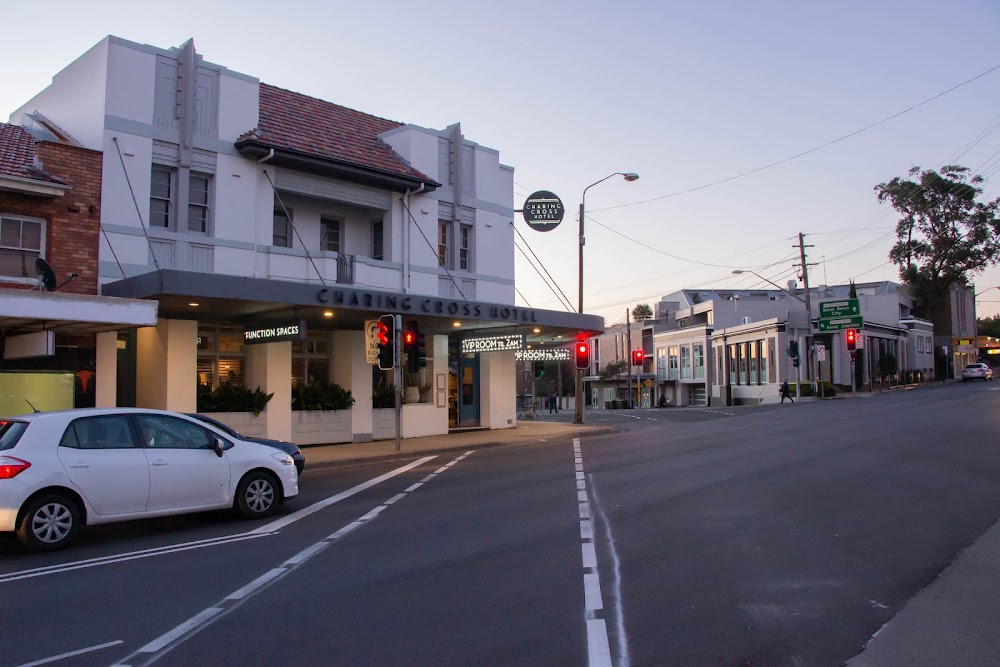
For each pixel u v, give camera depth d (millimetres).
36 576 7949
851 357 51531
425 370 25984
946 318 74000
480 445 22734
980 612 6375
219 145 19938
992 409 28344
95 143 18203
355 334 23172
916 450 17141
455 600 6828
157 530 10367
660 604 6621
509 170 28062
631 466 16281
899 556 8211
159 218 18969
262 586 7418
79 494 9297
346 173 22156
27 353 14969
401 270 23812
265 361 20797
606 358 84750
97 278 17406
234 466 10742
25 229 16562
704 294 75438
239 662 5410
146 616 6527
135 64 18578
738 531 9508
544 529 9859
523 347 24906
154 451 10031
